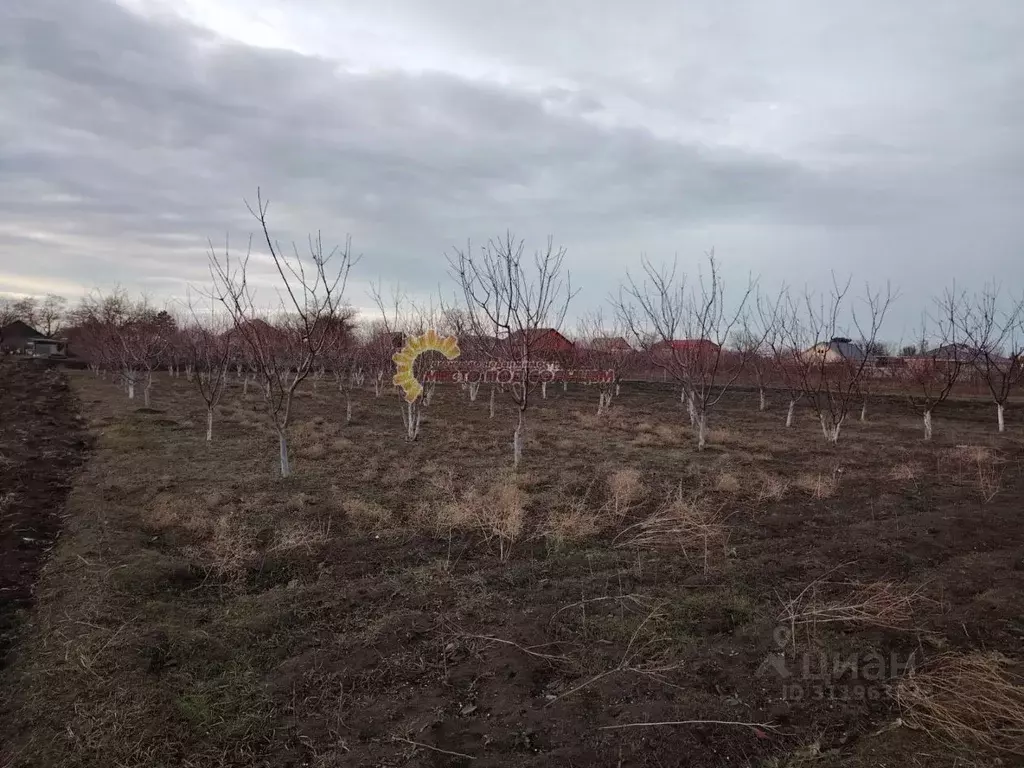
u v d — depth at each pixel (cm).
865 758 282
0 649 396
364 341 2373
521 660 371
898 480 902
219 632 412
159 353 1853
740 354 1688
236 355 1683
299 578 520
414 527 644
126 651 374
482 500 708
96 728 306
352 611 447
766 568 522
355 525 648
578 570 527
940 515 688
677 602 449
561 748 290
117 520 644
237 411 1602
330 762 285
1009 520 670
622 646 389
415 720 315
